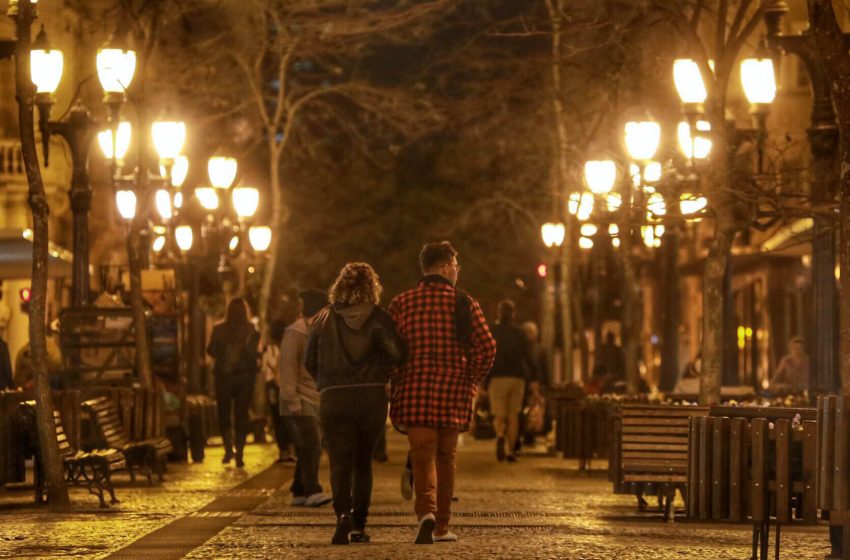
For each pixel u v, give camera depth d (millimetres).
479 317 25922
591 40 49500
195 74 77875
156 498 35969
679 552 25406
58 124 46312
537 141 84000
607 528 29562
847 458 20375
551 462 52188
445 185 139000
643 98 49844
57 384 50156
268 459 52188
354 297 26141
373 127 97625
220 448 59750
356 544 26203
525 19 50625
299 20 75125
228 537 27328
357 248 137750
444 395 25812
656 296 114938
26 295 71688
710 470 23453
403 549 25312
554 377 95312
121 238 93625
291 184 134375
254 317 76812
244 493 37438
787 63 67812
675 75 38656
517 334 52250
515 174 99750
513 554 24750
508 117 81938
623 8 44156
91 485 33688
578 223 57656
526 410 62406
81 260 46875
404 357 25859
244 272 72812
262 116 78625
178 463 49688
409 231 138875
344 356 25859
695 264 90312
